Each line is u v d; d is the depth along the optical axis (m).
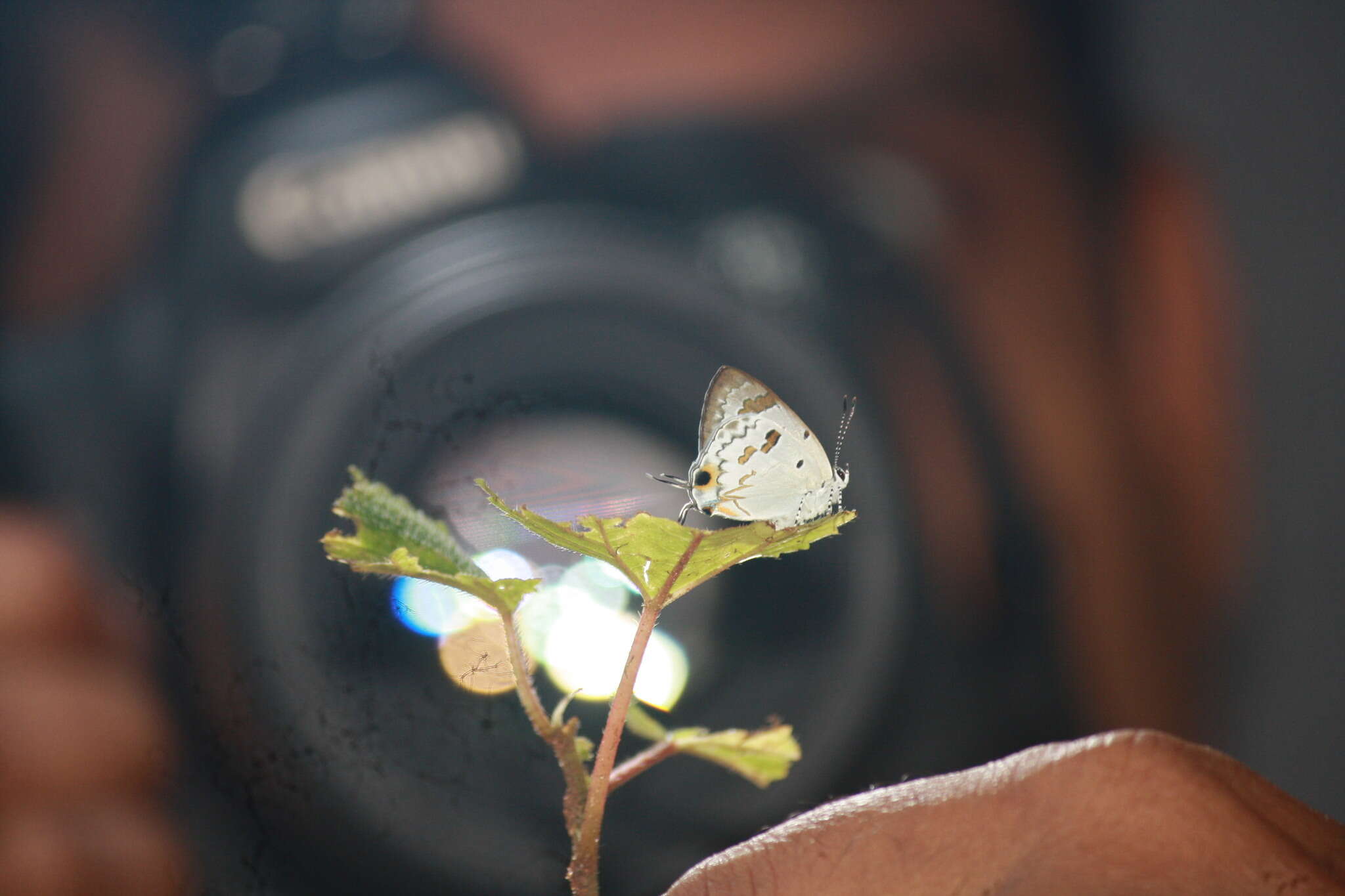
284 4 0.85
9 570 0.55
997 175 0.92
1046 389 0.90
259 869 0.57
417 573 0.38
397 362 0.78
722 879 0.40
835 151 0.91
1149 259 0.98
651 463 0.80
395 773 0.61
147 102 0.84
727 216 0.89
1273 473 1.09
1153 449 0.94
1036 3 0.94
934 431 0.88
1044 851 0.39
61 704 0.53
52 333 0.80
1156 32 1.14
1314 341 1.13
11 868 0.49
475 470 0.76
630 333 0.81
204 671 0.62
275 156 0.84
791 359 0.83
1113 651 0.90
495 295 0.79
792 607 0.81
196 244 0.83
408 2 0.86
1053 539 0.89
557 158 0.89
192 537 0.74
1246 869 0.39
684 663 0.80
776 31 0.87
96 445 0.78
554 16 0.86
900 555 0.83
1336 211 1.15
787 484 0.39
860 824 0.40
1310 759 1.06
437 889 0.61
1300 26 1.22
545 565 0.72
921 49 0.91
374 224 0.85
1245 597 1.02
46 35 0.81
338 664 0.61
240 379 0.80
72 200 0.82
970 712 0.86
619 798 0.72
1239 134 1.17
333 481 0.76
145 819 0.54
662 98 0.89
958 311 0.91
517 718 0.58
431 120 0.87
